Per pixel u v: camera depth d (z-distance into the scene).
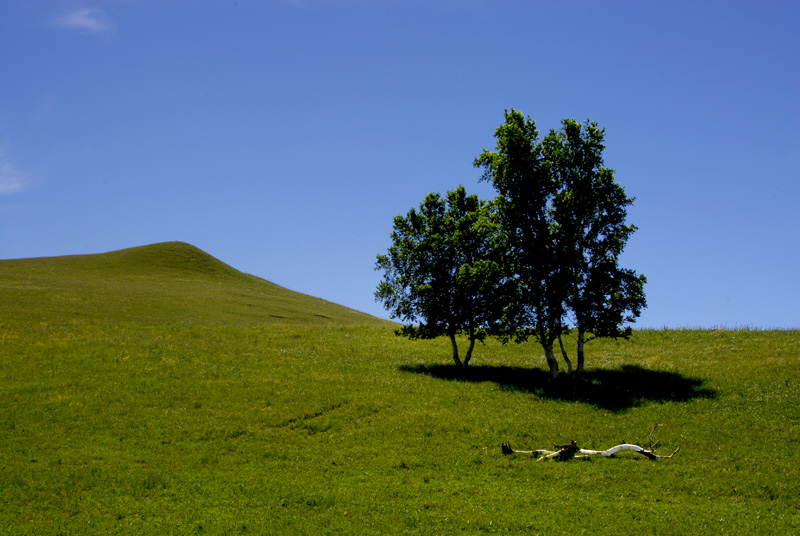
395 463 25.48
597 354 46.84
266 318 72.38
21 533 18.56
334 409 33.16
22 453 25.62
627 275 37.44
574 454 26.31
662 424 29.62
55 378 36.16
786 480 22.67
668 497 21.59
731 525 19.03
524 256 39.34
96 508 20.62
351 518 19.98
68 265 95.81
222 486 22.77
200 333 53.28
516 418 31.45
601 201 38.00
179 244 120.56
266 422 30.84
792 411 29.66
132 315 60.97
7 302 59.50
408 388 37.50
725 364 39.25
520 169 38.47
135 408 32.03
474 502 21.25
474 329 44.28
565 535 18.47
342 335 58.81
